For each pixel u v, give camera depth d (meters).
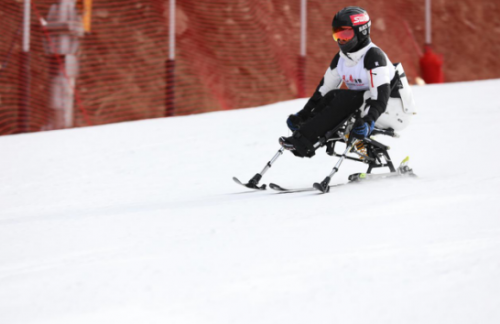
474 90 41.12
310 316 8.54
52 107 44.12
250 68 56.50
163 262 11.57
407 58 67.44
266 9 62.47
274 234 13.22
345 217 14.36
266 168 19.64
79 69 50.00
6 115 44.88
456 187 17.34
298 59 56.06
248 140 29.34
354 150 19.45
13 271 12.02
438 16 74.44
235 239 13.02
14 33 48.75
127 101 49.91
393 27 70.12
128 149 28.86
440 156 23.78
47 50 43.06
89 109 47.88
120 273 11.06
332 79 19.92
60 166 26.22
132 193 20.88
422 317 8.27
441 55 69.81
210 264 11.22
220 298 9.41
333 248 11.72
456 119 30.91
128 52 53.56
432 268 9.96
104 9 55.66
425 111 33.59
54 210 18.83
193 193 20.25
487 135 27.03
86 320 8.98
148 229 15.01
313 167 23.66
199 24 58.00
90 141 31.16
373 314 8.46
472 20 76.44
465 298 8.72
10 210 19.30
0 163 27.12
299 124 19.95
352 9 18.61
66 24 42.94
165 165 25.45
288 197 17.89
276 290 9.58
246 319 8.58
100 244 13.80
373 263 10.50
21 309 9.64
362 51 18.70
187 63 54.03
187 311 9.00
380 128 20.27
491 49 74.81
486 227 12.46
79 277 11.00
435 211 14.36
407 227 12.95
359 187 18.30
